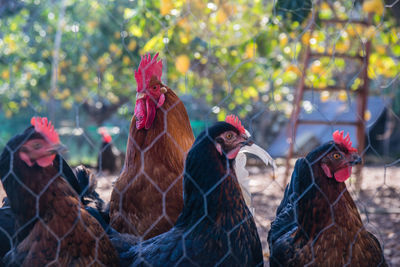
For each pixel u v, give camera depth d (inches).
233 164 112.3
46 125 104.9
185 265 103.4
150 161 128.0
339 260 112.9
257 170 395.2
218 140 108.8
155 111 130.6
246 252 109.3
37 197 97.3
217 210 107.2
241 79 402.0
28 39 365.1
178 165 130.3
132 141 130.6
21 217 100.7
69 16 400.2
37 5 346.0
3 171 99.5
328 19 247.1
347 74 344.5
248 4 261.7
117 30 434.0
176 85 361.7
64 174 114.6
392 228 214.7
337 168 113.7
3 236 116.6
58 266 97.7
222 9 247.1
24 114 430.3
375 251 117.3
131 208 127.3
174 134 131.6
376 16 251.1
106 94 457.7
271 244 130.1
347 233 113.7
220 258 105.3
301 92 288.7
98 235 104.5
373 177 367.2
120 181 131.3
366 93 278.2
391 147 464.4
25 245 99.5
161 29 240.8
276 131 488.7
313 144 452.1
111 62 433.7
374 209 246.2
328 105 477.4
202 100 444.8
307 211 116.1
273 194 294.8
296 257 116.3
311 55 264.8
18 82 395.9
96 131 482.6
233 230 107.5
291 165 393.4
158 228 125.1
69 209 99.9
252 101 453.4
